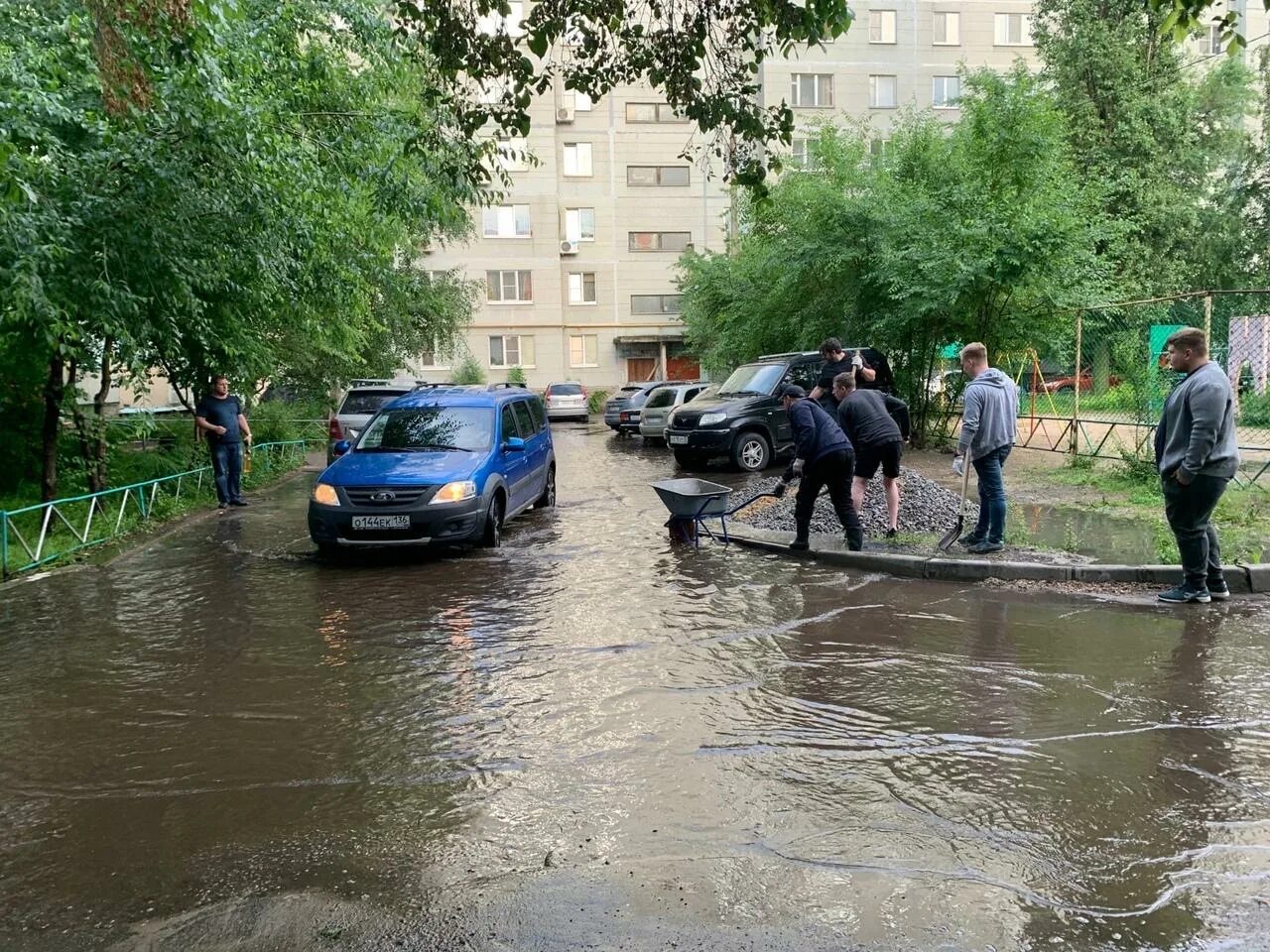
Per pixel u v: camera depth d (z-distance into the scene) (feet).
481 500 26.91
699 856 9.86
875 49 126.62
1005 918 8.59
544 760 12.50
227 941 8.42
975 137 49.67
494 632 18.83
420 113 37.22
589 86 18.61
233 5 19.43
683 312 103.19
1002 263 44.42
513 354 131.34
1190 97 82.89
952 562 22.74
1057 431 52.06
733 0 17.16
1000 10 127.95
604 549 27.68
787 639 17.97
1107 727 13.26
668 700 14.67
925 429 53.42
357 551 28.19
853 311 52.85
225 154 26.21
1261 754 12.26
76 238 25.85
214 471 38.19
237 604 21.65
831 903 8.88
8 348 32.37
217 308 35.40
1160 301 37.42
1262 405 42.37
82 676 16.40
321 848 10.19
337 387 75.15
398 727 13.78
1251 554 22.07
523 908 8.88
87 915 8.92
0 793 11.73
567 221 132.16
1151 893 9.01
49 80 24.49
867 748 12.71
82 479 38.75
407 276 80.94
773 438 48.57
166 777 12.14
